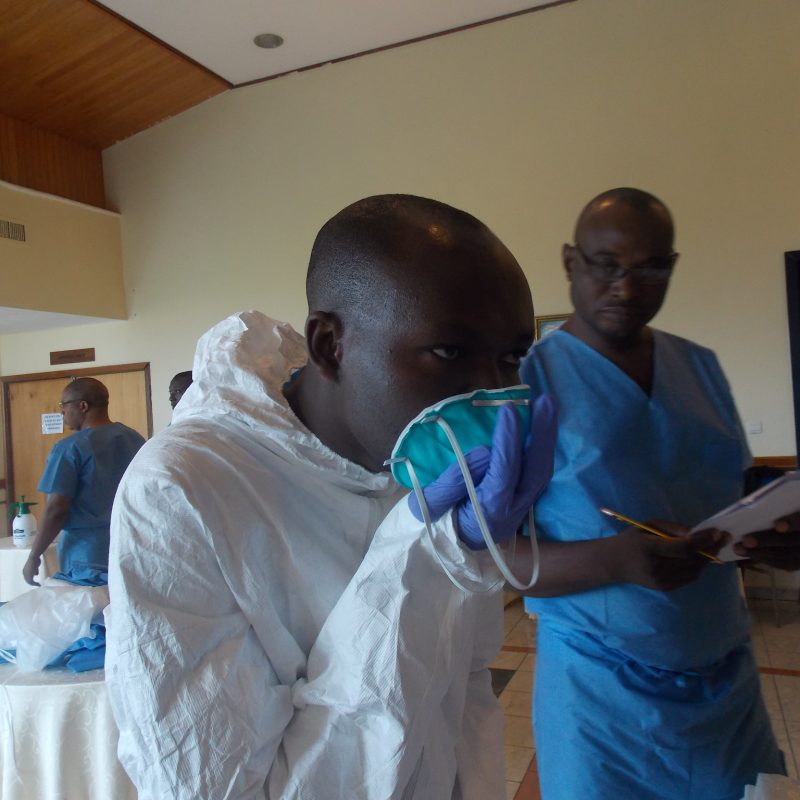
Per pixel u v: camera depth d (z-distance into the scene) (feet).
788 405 14.15
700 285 14.73
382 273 1.69
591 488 3.39
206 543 1.74
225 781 1.62
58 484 8.47
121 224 21.07
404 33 17.15
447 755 2.06
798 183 14.08
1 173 18.34
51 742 5.87
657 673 3.37
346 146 18.21
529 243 16.21
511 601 14.67
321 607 1.93
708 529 2.93
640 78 15.21
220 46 17.49
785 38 14.16
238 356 2.07
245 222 19.51
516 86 16.35
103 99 18.88
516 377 1.84
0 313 18.89
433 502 1.61
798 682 10.18
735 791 3.34
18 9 15.35
